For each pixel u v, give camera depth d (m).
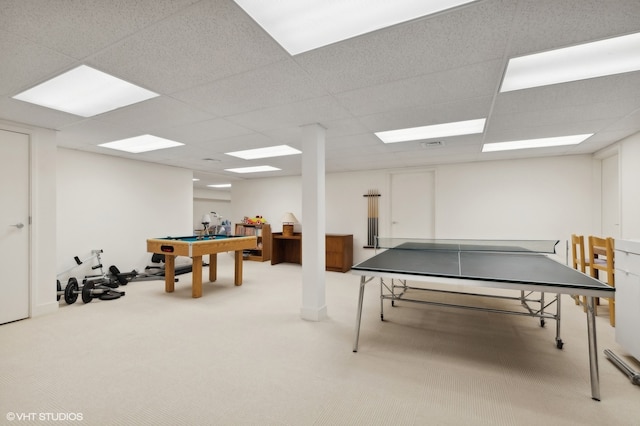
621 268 2.29
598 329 2.89
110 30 1.55
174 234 6.11
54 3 1.33
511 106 2.63
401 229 6.19
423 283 5.09
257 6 1.37
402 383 1.97
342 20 1.48
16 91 2.34
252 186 8.05
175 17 1.44
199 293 4.07
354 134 3.58
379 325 3.06
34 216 3.24
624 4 1.33
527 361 2.28
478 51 1.75
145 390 1.87
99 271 4.87
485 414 1.66
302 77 2.10
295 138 3.78
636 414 1.65
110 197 5.05
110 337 2.70
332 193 6.76
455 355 2.38
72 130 3.43
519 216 5.16
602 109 2.70
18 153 3.13
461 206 5.55
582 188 4.77
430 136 3.71
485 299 4.06
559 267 2.43
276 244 6.96
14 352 2.39
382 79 2.12
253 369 2.14
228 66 1.94
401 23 1.49
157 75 2.07
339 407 1.72
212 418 1.62
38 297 3.28
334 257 6.09
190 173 6.48
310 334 2.79
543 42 1.65
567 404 1.75
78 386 1.91
